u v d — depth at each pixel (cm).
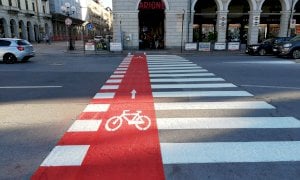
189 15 2903
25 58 1838
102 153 422
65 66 1575
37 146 450
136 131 512
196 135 493
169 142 462
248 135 493
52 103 720
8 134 504
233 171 371
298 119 580
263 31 3192
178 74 1211
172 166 383
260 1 2934
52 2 7025
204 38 3134
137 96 788
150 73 1248
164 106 680
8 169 378
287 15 3011
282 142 462
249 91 855
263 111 638
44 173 365
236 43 2694
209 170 373
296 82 1017
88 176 356
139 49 2956
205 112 630
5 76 1190
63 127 538
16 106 694
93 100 747
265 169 376
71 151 430
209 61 1803
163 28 3073
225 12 2933
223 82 1011
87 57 2252
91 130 519
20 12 5312
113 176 356
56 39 7062
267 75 1180
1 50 1766
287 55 2028
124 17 2848
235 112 630
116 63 1720
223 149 436
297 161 397
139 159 402
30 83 1016
